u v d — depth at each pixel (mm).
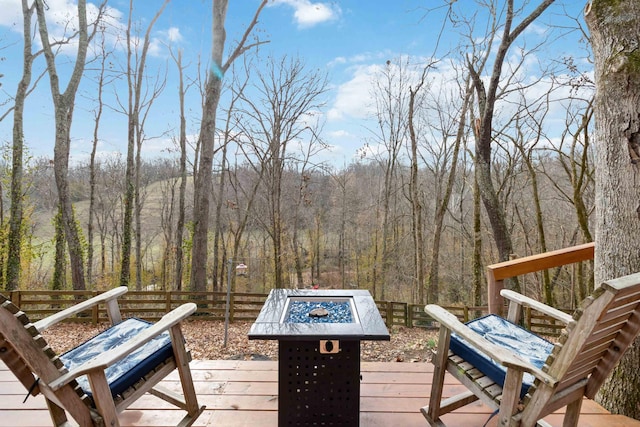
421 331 7215
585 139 7605
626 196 1951
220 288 15227
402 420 1930
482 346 1429
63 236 9953
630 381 1943
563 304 12320
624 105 1955
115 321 2062
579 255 2479
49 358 1275
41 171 11688
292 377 1756
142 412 1984
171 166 17547
